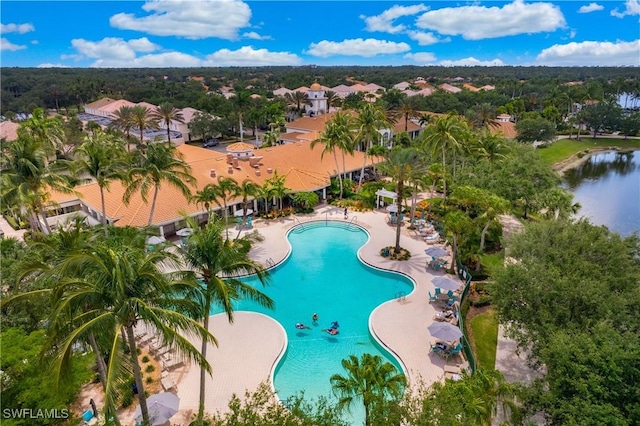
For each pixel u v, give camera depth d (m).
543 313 22.91
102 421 20.86
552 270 24.56
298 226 52.31
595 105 122.06
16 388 18.77
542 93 171.75
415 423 17.33
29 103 148.00
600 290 22.67
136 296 15.99
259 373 25.67
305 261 43.00
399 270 39.94
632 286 24.12
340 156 70.44
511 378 25.20
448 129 55.03
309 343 29.52
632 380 17.53
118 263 15.27
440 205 57.09
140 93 158.50
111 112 123.00
